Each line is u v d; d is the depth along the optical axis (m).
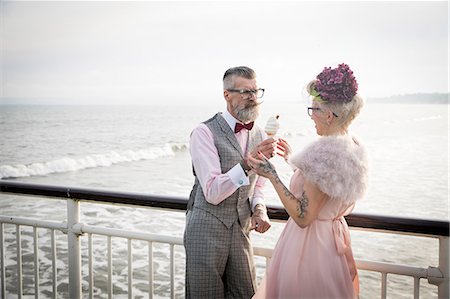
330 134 1.92
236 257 2.19
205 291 2.13
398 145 20.09
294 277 1.96
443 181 12.04
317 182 1.80
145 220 7.96
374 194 10.55
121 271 5.66
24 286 5.18
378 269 2.04
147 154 20.12
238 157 2.20
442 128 29.28
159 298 4.92
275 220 2.27
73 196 2.59
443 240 1.91
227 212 2.17
